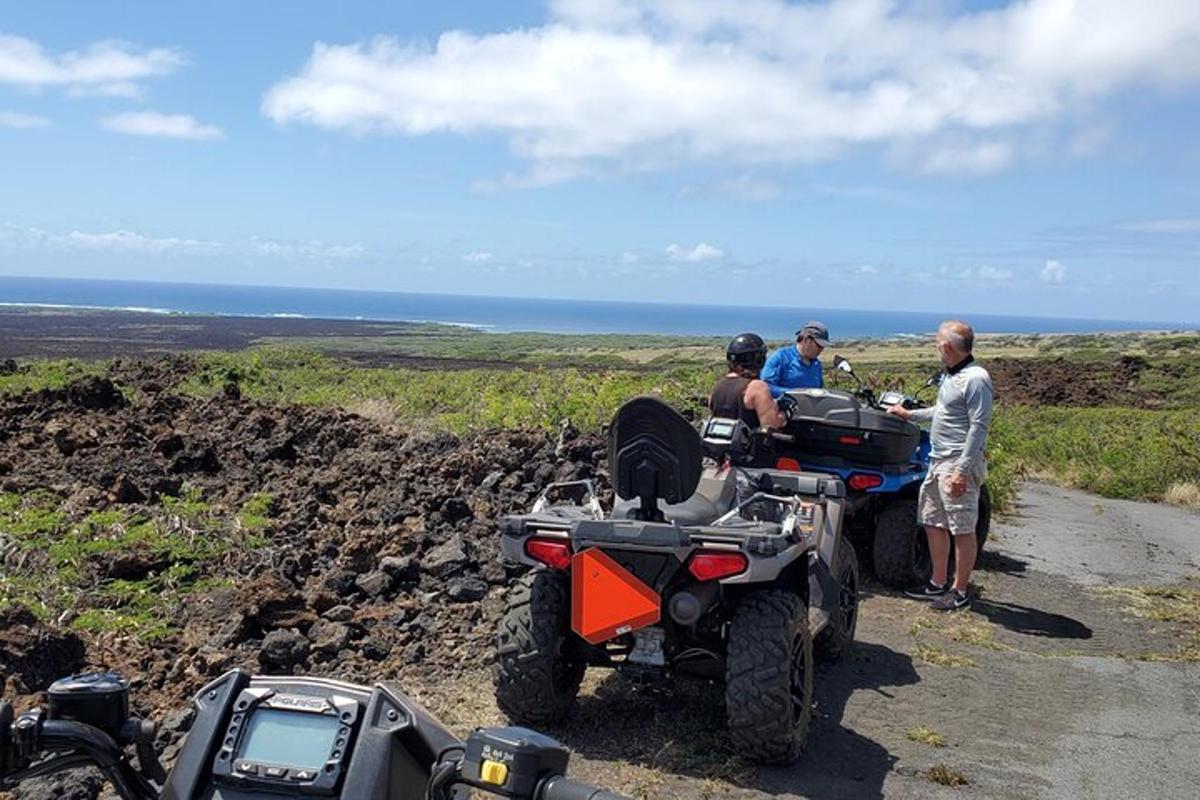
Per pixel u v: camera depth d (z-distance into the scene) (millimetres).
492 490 10922
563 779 2248
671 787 5230
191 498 10469
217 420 15039
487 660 6734
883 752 5867
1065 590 10328
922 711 6574
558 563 5602
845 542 7492
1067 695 7055
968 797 5359
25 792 4734
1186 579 11203
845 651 7531
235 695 2510
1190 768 5883
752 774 5398
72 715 2498
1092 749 6105
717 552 5332
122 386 19000
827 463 9430
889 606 9078
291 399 19906
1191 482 19906
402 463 12297
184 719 5531
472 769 2275
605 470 11688
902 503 9625
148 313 184875
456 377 24109
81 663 6309
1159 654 8164
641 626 5367
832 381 16625
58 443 12344
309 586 8062
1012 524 14477
